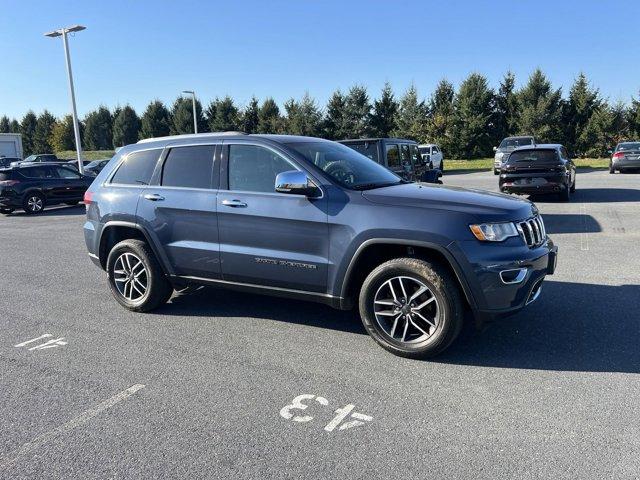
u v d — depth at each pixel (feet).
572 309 17.40
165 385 12.60
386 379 12.69
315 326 16.58
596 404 11.19
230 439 10.18
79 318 17.94
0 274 25.25
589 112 143.95
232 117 175.83
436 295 13.23
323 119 149.59
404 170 31.40
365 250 13.93
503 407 11.19
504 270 12.85
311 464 9.31
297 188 14.06
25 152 287.89
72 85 82.84
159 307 18.69
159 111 216.33
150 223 17.35
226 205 15.74
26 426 10.84
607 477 8.75
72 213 55.36
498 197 14.52
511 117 151.94
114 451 9.86
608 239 29.27
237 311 18.28
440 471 9.02
